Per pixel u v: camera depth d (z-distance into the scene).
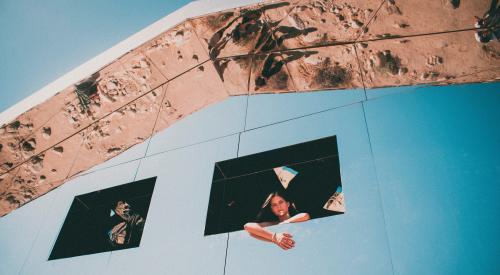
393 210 2.00
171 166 3.16
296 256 2.06
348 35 2.65
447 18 2.30
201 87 3.33
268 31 2.82
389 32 2.52
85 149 3.66
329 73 2.86
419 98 2.46
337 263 1.93
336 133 2.55
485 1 2.15
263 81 3.14
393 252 1.85
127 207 3.64
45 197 3.72
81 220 3.52
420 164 2.13
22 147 3.63
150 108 3.45
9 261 3.20
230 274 2.17
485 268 1.62
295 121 2.83
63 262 2.90
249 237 2.30
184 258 2.41
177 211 2.76
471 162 2.00
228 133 3.10
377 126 2.44
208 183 2.82
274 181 3.14
